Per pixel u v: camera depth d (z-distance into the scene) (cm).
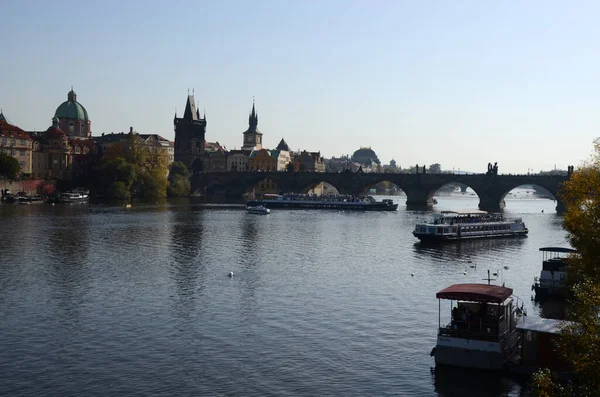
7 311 7544
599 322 4094
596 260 5934
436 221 16962
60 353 6109
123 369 5722
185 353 6175
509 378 5600
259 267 10788
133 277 9675
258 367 5838
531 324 5775
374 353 6262
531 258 12781
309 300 8375
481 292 5969
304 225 19012
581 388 4122
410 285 9500
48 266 10450
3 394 5122
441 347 5912
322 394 5256
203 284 9262
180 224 17962
